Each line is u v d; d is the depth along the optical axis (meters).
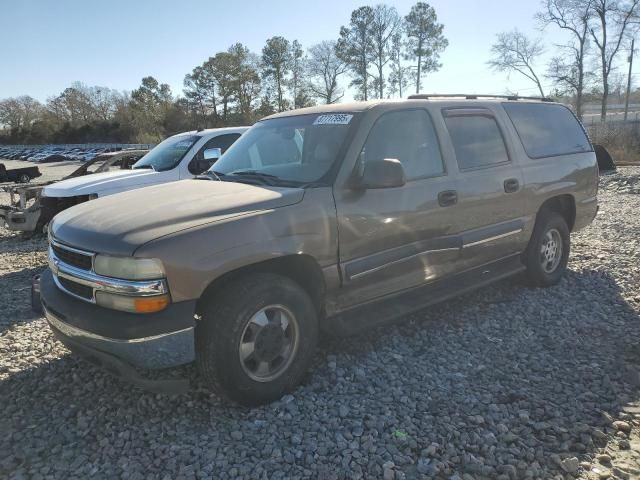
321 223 3.56
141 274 2.95
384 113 4.11
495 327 4.67
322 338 4.47
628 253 6.95
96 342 3.09
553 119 5.88
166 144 9.21
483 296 5.47
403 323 4.80
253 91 81.06
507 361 4.03
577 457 2.86
